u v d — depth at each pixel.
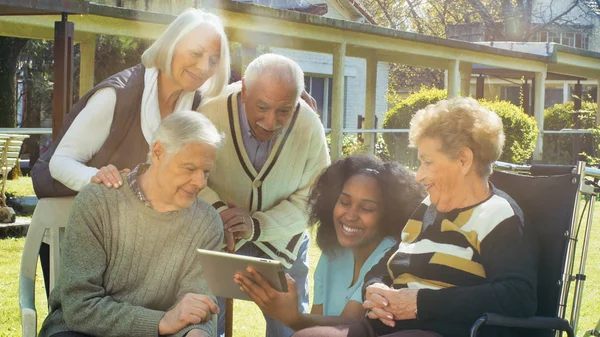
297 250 4.22
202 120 3.12
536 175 3.72
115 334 3.06
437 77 36.34
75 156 3.70
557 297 3.28
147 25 8.67
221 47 3.80
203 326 3.06
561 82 28.27
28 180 14.02
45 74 19.05
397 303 2.99
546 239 3.33
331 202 3.60
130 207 3.15
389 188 3.46
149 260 3.18
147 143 3.81
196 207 3.28
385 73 23.61
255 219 3.98
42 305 5.88
